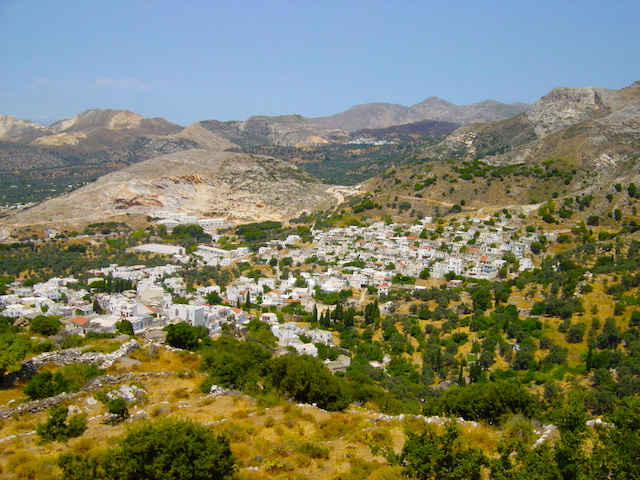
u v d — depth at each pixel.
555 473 33.16
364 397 63.19
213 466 34.97
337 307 138.62
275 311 146.88
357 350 118.12
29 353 65.94
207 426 43.03
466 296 149.38
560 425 40.56
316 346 113.19
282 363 59.44
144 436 35.97
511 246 192.00
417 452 36.06
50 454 39.09
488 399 51.56
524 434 42.56
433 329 126.12
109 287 169.00
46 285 169.12
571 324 116.75
